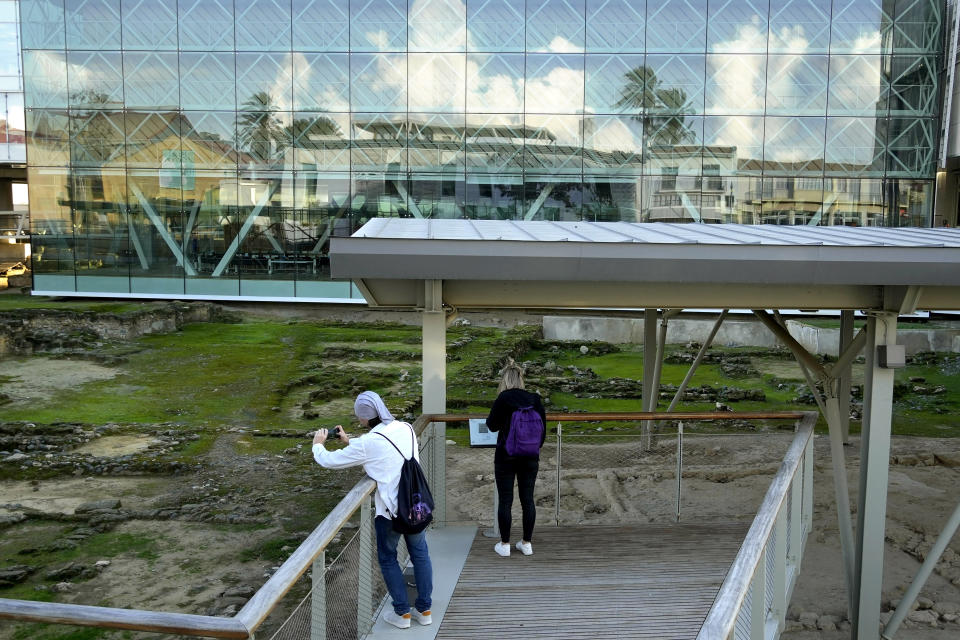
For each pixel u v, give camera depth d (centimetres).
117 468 1292
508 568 609
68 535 1016
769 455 1335
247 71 2709
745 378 2216
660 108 2631
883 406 707
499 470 630
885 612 862
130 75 2723
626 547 660
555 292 689
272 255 2794
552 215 2689
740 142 2622
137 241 2805
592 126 2656
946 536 739
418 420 641
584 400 1927
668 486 1190
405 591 507
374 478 492
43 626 787
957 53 2544
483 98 2670
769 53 2592
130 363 2105
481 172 2694
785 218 2630
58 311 2311
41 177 2781
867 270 623
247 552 977
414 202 2725
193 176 2767
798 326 2611
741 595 334
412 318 2878
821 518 1155
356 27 2675
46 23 2706
